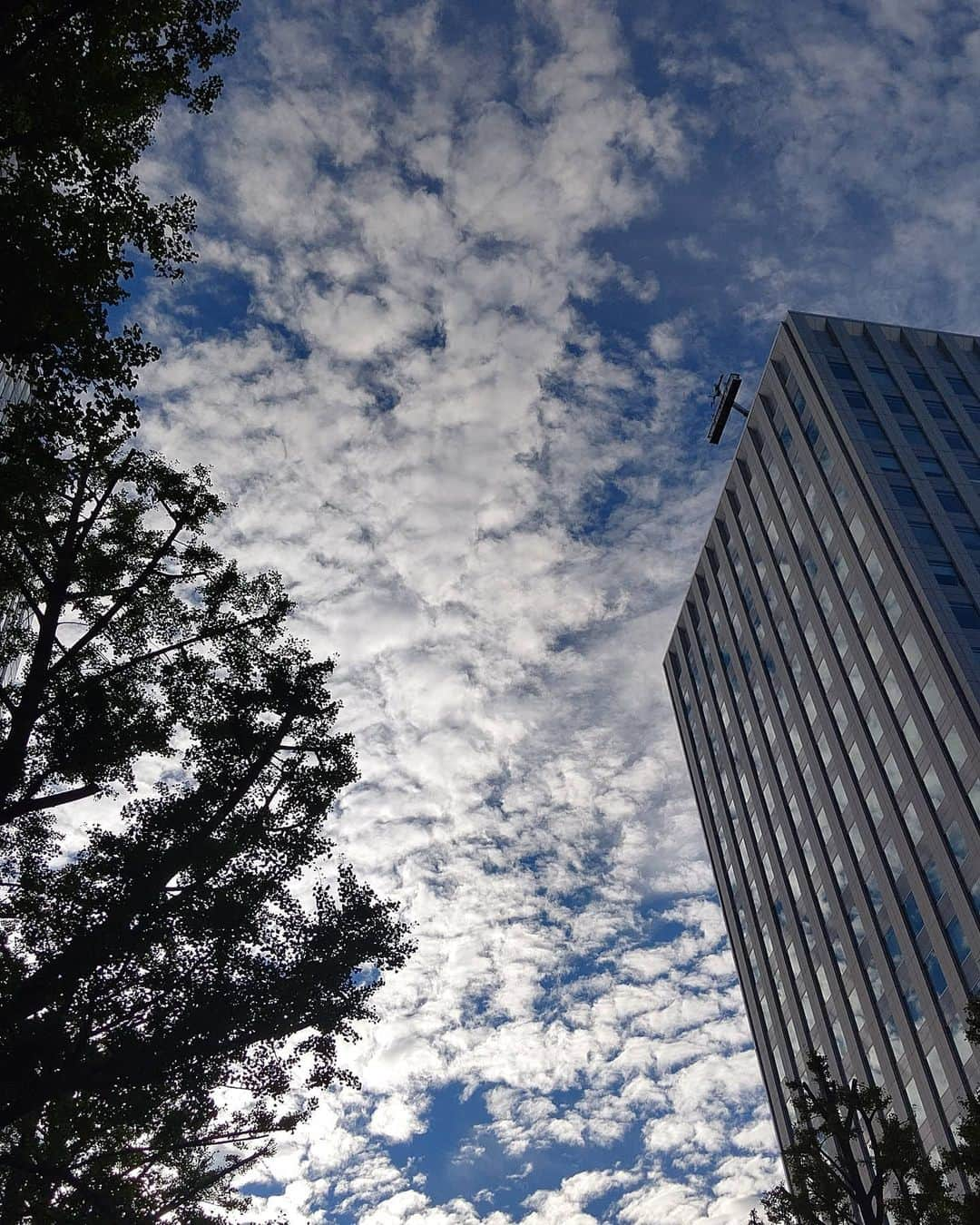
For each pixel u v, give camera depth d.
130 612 19.27
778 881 72.19
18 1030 14.32
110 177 14.75
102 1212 14.92
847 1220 24.06
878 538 59.97
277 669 19.41
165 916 15.88
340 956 16.77
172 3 15.27
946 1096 49.19
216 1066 16.03
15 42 14.08
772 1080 71.94
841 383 69.31
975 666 51.75
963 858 49.78
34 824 17.80
